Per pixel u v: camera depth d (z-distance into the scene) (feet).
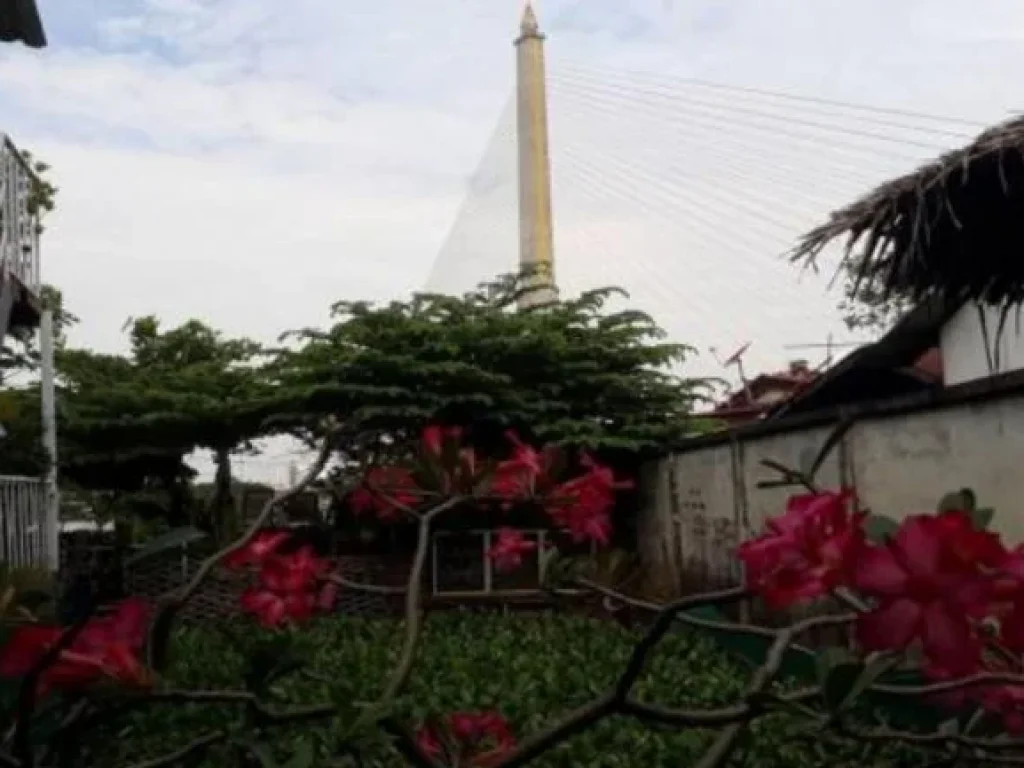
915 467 19.58
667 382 37.93
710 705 19.38
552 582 7.66
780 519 4.95
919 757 12.01
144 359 46.42
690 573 33.83
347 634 29.09
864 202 16.44
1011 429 16.58
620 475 39.06
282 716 5.58
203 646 20.42
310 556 7.95
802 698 5.25
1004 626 4.46
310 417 36.40
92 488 41.29
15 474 28.37
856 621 4.64
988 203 16.17
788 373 61.82
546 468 8.19
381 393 34.81
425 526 7.80
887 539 4.58
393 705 6.00
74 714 5.16
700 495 32.94
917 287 18.38
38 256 30.12
